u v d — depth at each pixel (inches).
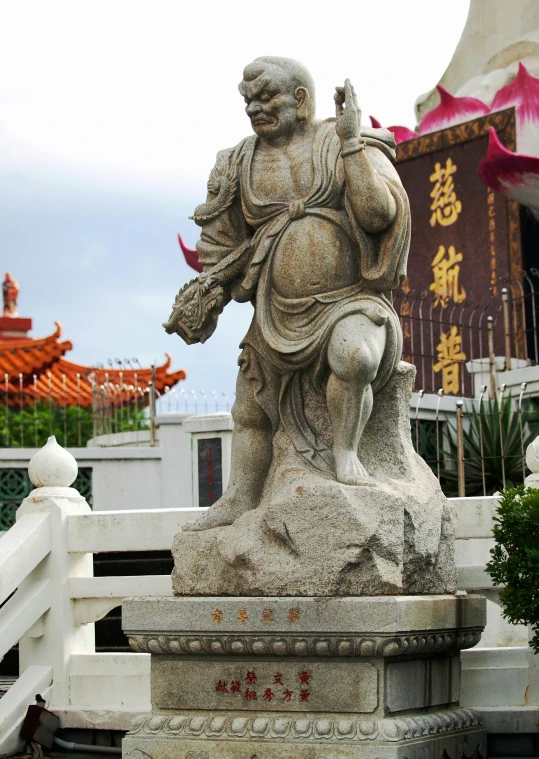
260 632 207.9
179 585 222.4
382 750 197.6
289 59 228.1
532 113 617.9
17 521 286.4
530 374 529.7
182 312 235.0
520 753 242.5
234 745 208.1
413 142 663.1
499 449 474.9
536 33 648.4
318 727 203.5
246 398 230.4
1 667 354.6
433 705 220.4
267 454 229.8
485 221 631.2
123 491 561.9
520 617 219.5
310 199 220.8
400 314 573.3
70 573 285.3
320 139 224.8
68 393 818.2
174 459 561.3
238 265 231.5
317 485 209.8
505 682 251.1
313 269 218.1
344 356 211.2
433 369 613.6
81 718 268.5
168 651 217.3
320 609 203.8
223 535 219.0
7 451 544.4
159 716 218.2
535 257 624.4
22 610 279.0
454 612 219.1
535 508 219.0
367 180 210.8
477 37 669.3
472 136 639.1
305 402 225.5
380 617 199.5
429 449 527.5
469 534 261.3
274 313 224.2
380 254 216.1
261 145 231.5
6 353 821.9
